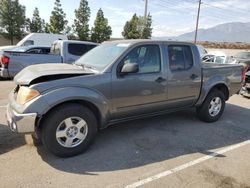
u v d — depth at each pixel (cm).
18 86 420
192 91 534
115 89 424
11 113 380
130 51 441
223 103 605
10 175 347
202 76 547
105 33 4056
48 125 377
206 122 592
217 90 589
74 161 391
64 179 343
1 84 971
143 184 338
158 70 476
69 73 395
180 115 636
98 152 423
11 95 418
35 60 981
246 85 880
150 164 390
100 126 431
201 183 345
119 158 405
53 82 376
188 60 522
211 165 395
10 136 469
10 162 380
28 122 360
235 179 358
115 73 423
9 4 3547
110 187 329
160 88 480
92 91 401
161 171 372
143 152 429
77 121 400
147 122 577
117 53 442
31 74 392
